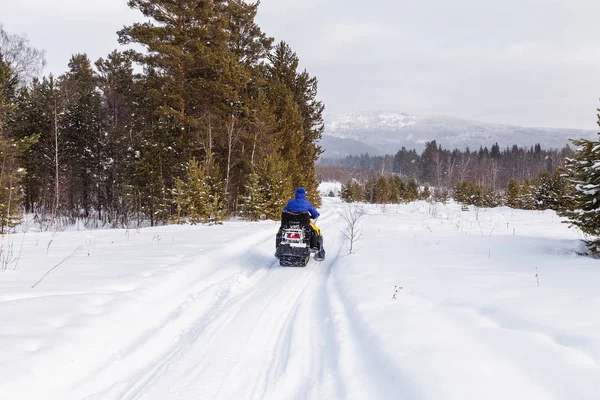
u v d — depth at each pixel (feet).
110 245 29.89
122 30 67.62
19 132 84.48
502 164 379.35
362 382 10.47
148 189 77.05
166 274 20.11
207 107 75.31
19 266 20.89
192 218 56.29
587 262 22.84
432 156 381.60
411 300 16.78
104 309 14.60
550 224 54.54
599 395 8.04
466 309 14.90
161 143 75.00
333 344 13.44
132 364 11.89
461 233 42.65
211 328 15.10
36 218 78.95
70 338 11.80
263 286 21.61
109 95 115.24
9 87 78.38
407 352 11.31
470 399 8.46
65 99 105.50
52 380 9.87
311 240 27.94
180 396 10.19
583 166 28.14
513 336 11.69
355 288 19.33
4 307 13.56
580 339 10.71
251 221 63.31
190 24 72.23
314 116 109.60
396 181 202.80
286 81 100.37
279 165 69.97
